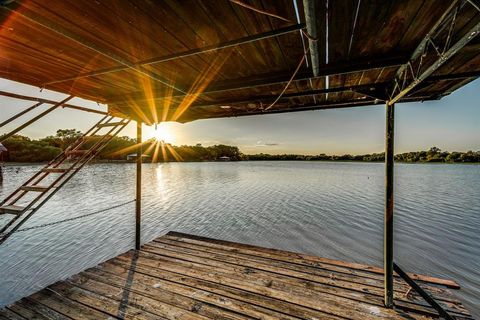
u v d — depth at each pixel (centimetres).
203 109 411
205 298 293
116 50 202
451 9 141
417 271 802
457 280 740
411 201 1934
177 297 295
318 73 228
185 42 190
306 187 2814
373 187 2836
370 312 264
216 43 191
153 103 371
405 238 1088
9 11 149
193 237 519
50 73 259
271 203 1867
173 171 5312
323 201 1955
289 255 421
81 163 341
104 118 398
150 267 376
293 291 306
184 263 390
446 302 280
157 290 311
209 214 1512
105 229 1171
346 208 1703
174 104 377
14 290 623
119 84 303
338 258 909
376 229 1234
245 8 148
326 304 279
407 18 156
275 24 164
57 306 279
